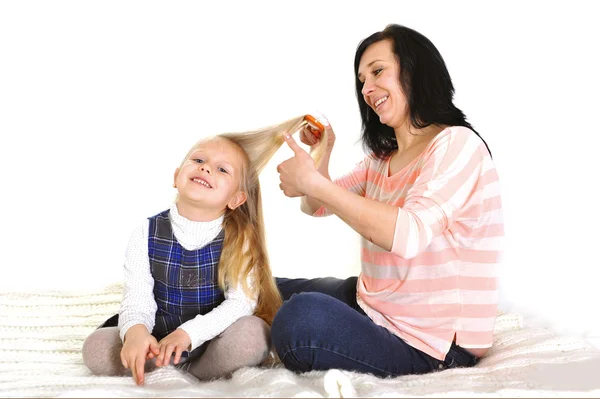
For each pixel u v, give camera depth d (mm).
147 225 1692
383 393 1209
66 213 2707
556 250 2393
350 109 2705
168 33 2779
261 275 1726
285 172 1456
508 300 2256
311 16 2730
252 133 1761
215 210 1678
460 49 2553
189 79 2777
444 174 1488
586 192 2416
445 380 1392
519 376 1399
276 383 1290
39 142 2713
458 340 1526
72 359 1725
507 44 2518
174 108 2770
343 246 2631
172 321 1679
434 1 2605
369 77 1671
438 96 1641
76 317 1905
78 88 2746
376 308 1584
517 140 2484
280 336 1467
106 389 1242
